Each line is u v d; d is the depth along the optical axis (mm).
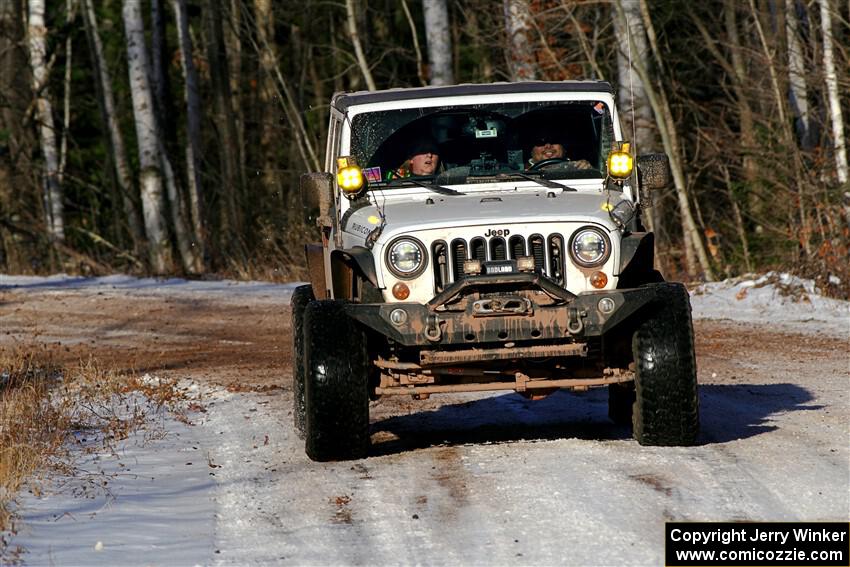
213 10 116250
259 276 82250
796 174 67812
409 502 22344
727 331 48281
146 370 43844
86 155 148000
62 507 22969
